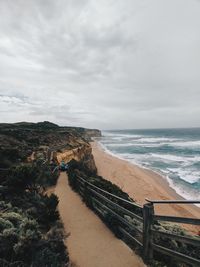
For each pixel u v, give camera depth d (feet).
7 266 12.62
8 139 61.52
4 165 34.37
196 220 11.30
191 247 16.97
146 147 206.28
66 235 18.52
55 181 41.06
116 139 344.08
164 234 13.23
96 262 15.03
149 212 14.16
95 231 19.97
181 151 172.76
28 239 14.73
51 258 13.35
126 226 19.31
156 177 85.97
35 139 75.66
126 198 30.58
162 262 14.29
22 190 25.86
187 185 74.33
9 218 17.99
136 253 15.76
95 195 26.66
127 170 94.02
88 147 106.63
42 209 22.44
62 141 95.50
